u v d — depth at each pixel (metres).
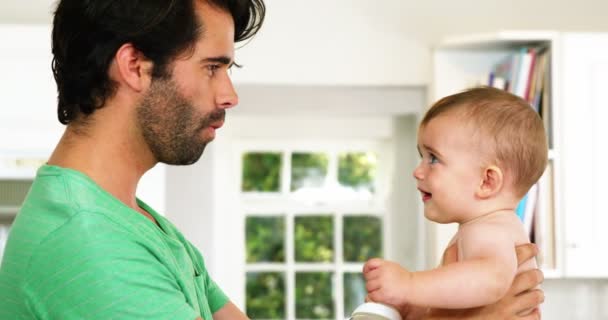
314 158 3.23
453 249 1.37
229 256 3.16
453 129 1.35
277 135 3.16
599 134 2.62
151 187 2.50
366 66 2.88
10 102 2.49
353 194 3.23
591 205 2.61
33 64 2.50
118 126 1.18
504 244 1.29
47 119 2.50
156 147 1.20
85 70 1.16
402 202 3.12
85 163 1.16
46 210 1.10
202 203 2.93
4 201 2.48
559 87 2.61
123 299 1.06
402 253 3.12
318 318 3.21
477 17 2.89
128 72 1.16
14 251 1.10
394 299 1.24
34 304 1.07
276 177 3.21
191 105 1.19
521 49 2.74
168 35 1.16
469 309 1.30
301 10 2.87
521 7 2.90
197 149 1.23
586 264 2.59
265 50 2.86
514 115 1.35
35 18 2.72
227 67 1.25
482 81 2.80
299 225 3.22
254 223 3.20
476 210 1.35
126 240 1.09
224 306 1.43
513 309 1.28
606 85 2.62
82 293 1.05
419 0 2.89
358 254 3.22
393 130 3.14
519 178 1.35
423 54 2.90
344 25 2.88
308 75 2.87
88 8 1.16
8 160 2.48
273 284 3.20
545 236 2.62
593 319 2.96
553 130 2.61
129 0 1.15
